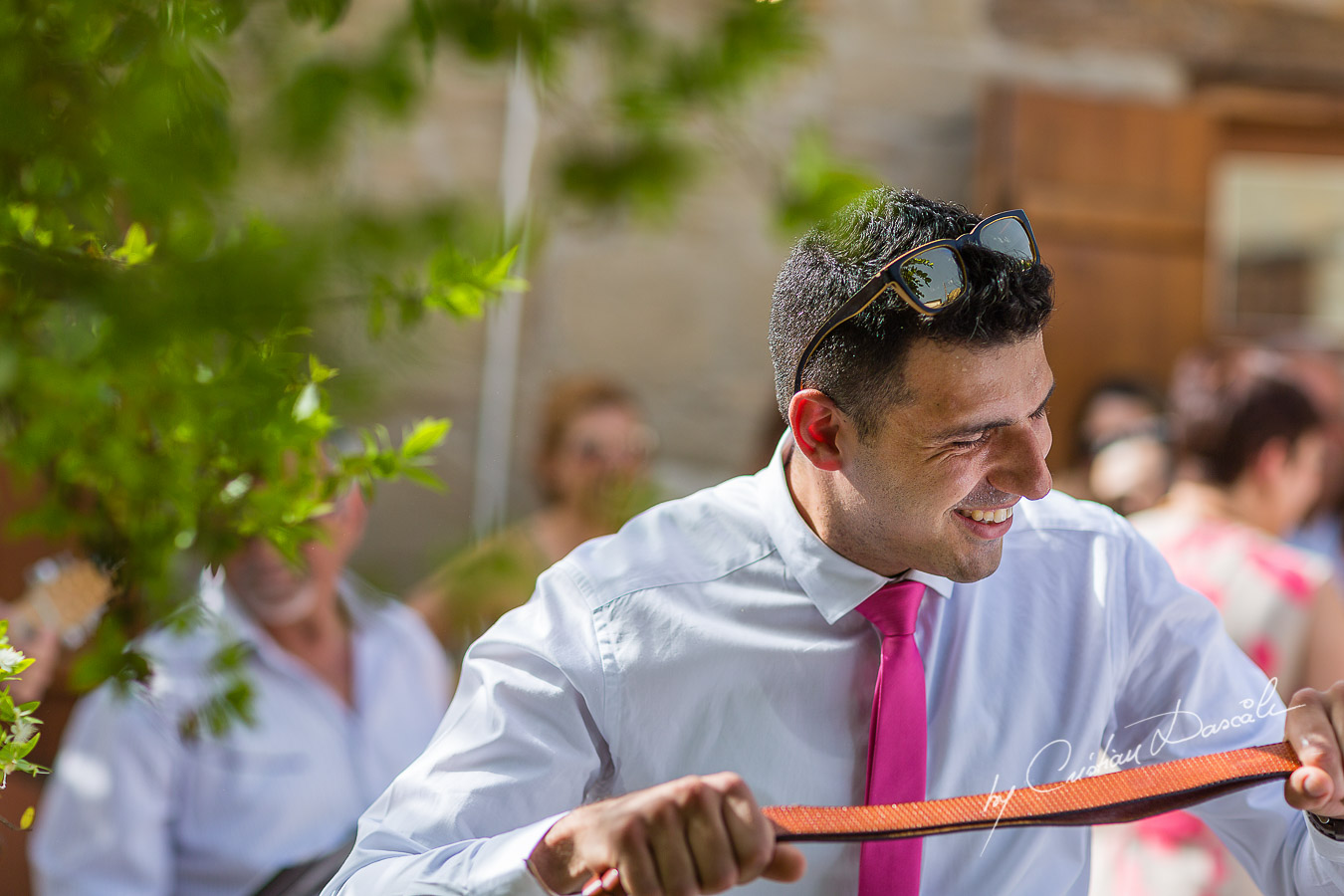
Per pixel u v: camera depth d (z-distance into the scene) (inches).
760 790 48.6
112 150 20.2
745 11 20.1
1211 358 92.0
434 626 95.3
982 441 44.1
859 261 44.4
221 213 21.0
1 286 24.0
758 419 144.9
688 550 50.4
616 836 34.4
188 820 77.4
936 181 152.5
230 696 43.4
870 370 44.0
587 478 116.1
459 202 19.2
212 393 27.7
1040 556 52.1
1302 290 165.0
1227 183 165.3
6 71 22.4
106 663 35.0
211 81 21.8
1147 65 157.9
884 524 46.1
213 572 36.0
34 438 29.3
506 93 124.2
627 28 20.4
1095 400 126.0
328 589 84.1
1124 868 83.6
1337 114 164.2
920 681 47.3
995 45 154.1
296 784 79.7
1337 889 46.8
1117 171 151.7
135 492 32.3
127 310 19.2
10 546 82.0
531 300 137.3
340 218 18.5
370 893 41.0
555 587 49.6
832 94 148.1
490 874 37.4
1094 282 151.7
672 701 47.9
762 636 48.4
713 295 142.8
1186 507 89.7
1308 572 82.2
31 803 79.0
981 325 42.0
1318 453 90.5
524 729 46.1
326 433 34.4
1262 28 158.1
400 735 88.3
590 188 20.1
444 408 129.4
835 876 47.8
